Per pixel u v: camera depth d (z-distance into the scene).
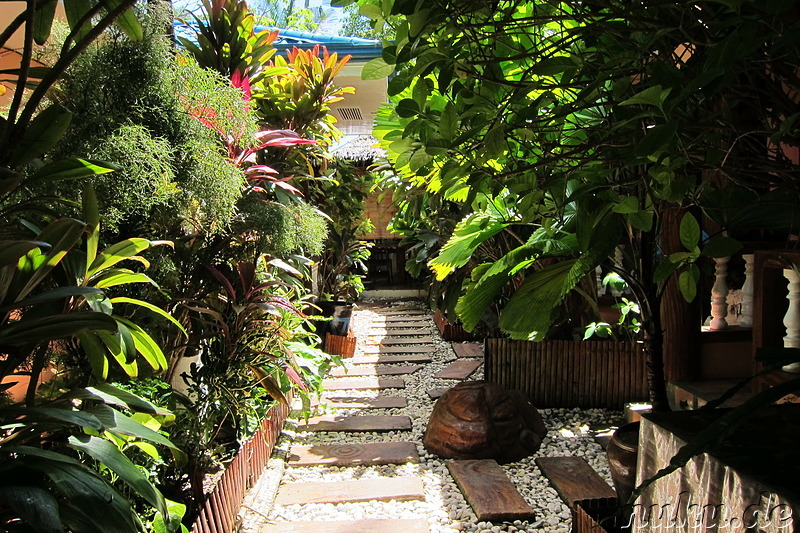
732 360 3.81
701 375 3.78
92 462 1.67
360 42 6.44
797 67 1.32
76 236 1.32
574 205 2.37
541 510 2.83
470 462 3.34
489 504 2.80
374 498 2.96
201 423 2.53
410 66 1.56
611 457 2.34
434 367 5.81
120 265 2.06
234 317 2.88
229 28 3.61
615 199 1.70
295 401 4.60
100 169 1.38
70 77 1.89
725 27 1.20
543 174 1.84
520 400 3.80
